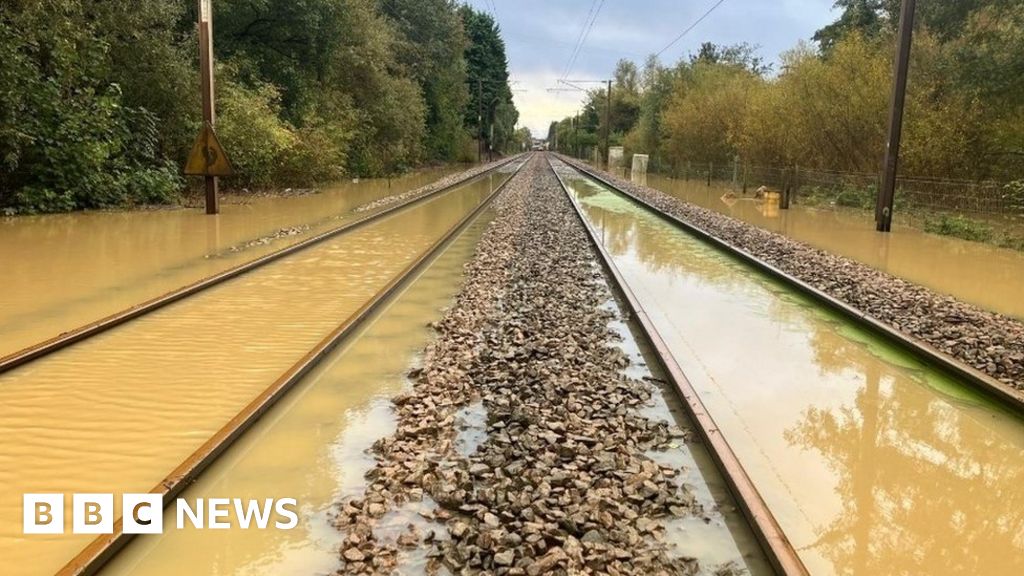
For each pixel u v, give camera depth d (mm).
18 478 4422
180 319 8242
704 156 43719
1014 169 20094
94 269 10984
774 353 7723
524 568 3508
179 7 22984
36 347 6730
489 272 11570
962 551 3953
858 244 16781
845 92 24797
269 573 3551
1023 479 4887
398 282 10438
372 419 5508
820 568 3748
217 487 4406
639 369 6949
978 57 20797
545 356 7031
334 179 36250
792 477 4797
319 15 32469
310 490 4383
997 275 12875
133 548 3750
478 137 86812
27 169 17234
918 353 7637
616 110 95562
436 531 3916
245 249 13352
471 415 5617
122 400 5715
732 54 59344
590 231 17438
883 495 4586
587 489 4359
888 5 32875
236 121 24672
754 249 15156
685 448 5156
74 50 17531
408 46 52969
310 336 7641
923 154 21500
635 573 3541
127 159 20688
